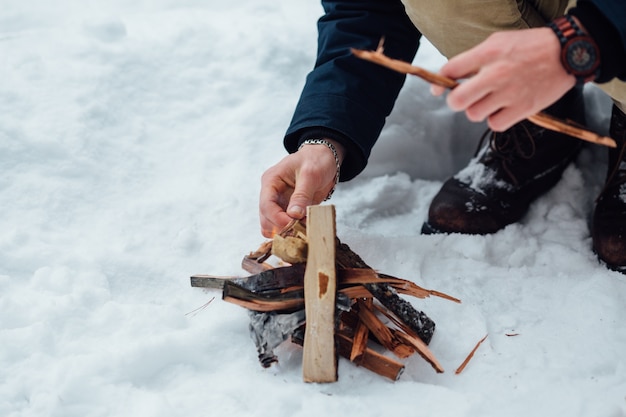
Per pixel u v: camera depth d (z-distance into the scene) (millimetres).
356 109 1440
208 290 1416
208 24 2230
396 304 1244
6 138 1754
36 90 1914
